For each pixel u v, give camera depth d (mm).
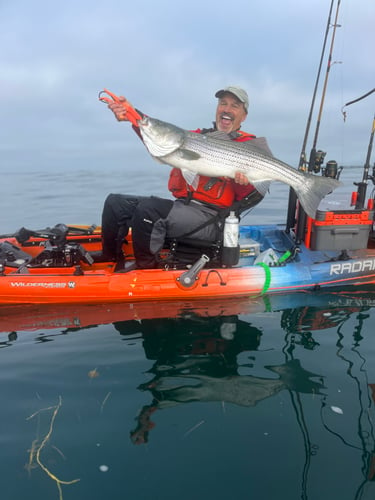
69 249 2215
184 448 1110
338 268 2283
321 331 1774
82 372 1449
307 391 1346
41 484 982
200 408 1263
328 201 2549
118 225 2309
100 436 1148
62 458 1067
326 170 2213
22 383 1384
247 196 2135
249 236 2877
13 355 1562
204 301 2107
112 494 958
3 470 1022
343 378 1416
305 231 2377
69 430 1168
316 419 1216
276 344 1659
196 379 1414
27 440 1130
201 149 1849
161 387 1366
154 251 2154
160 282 2080
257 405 1277
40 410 1250
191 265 2217
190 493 964
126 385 1375
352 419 1215
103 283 2049
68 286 2021
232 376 1433
